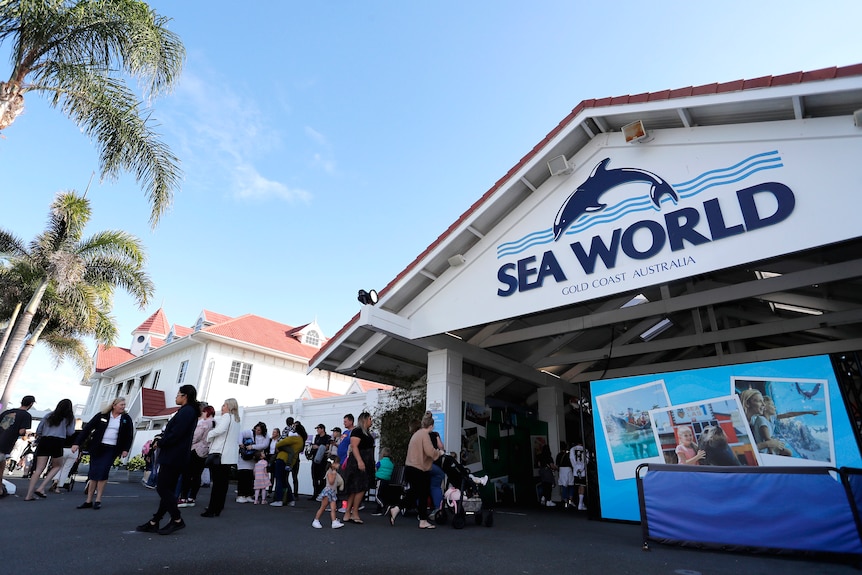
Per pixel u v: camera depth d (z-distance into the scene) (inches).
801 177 243.9
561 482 479.5
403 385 471.2
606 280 293.4
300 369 1133.1
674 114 285.6
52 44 383.6
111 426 311.6
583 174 327.3
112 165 433.1
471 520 334.6
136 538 205.5
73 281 695.7
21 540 191.8
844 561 199.0
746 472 227.0
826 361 289.9
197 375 973.8
